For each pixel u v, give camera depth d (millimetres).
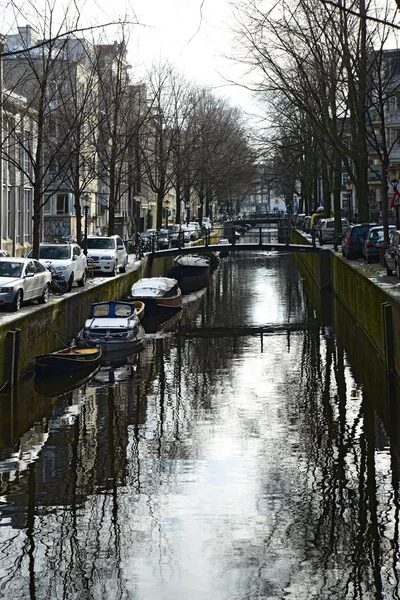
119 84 52688
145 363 33219
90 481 19172
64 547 15664
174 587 14023
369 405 25469
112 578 14320
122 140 60281
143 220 108000
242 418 24547
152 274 65438
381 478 19062
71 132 42469
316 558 15031
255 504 17594
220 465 20219
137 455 21062
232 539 15883
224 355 34969
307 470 19766
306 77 41281
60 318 33594
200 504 17688
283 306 51125
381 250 40312
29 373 28906
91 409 25625
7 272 30375
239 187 131875
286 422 23969
